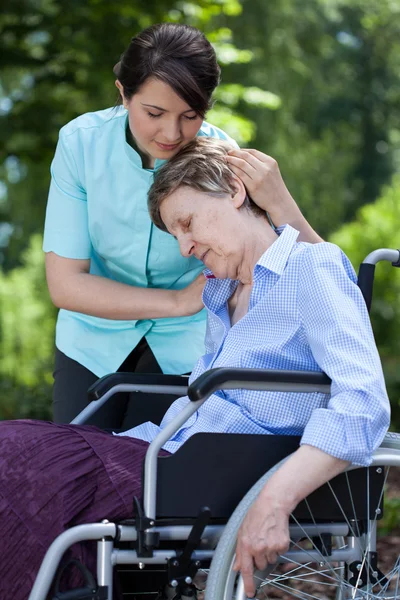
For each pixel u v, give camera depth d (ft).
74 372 12.57
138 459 9.18
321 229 69.87
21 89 35.42
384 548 17.28
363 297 10.00
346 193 79.36
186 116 10.45
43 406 33.30
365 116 93.71
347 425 8.54
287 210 10.40
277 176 10.25
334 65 86.58
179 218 9.86
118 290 11.56
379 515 9.71
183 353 12.62
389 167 91.56
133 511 8.84
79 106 34.17
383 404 8.70
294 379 8.83
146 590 10.15
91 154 11.90
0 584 8.86
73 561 8.53
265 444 9.22
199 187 9.77
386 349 39.47
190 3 32.07
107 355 12.50
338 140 80.74
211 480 9.01
